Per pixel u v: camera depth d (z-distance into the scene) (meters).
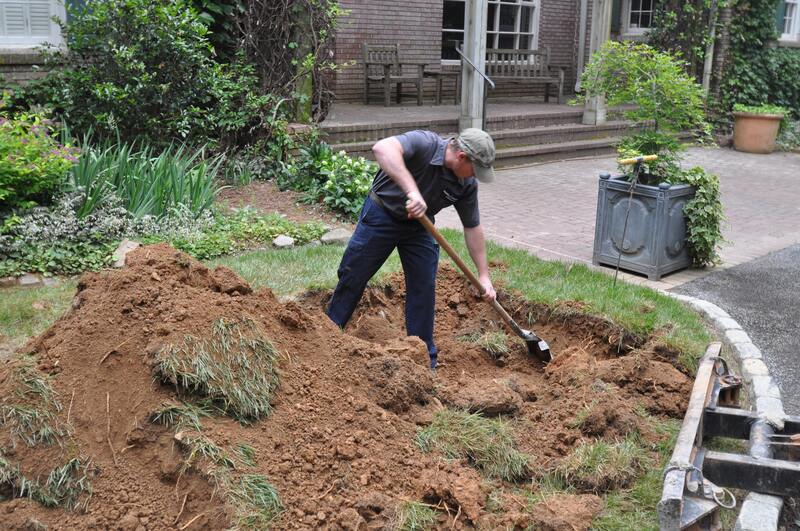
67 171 6.55
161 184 7.02
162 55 8.43
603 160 13.02
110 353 3.28
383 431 3.36
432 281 4.46
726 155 14.62
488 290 4.41
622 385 4.26
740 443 3.92
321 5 9.52
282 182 8.86
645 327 5.02
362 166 8.50
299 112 9.70
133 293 3.47
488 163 3.99
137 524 2.84
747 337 5.27
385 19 14.33
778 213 9.81
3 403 3.09
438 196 4.18
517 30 16.36
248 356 3.36
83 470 2.99
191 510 2.89
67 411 3.14
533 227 8.44
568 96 16.78
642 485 3.41
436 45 15.16
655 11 16.31
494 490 3.26
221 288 3.72
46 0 8.98
